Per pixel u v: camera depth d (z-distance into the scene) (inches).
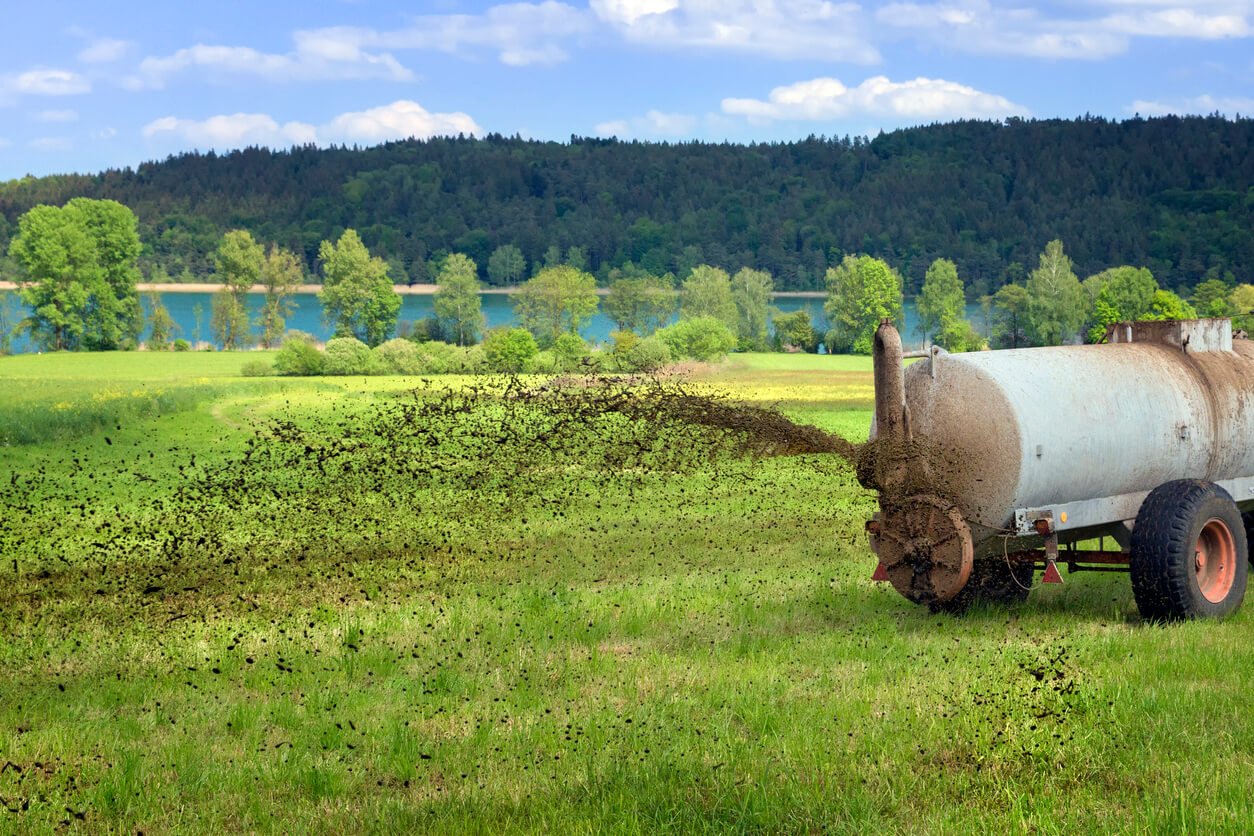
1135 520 409.4
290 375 3070.9
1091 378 410.6
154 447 1364.4
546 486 679.7
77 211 4938.5
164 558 568.1
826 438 434.6
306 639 390.3
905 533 400.5
